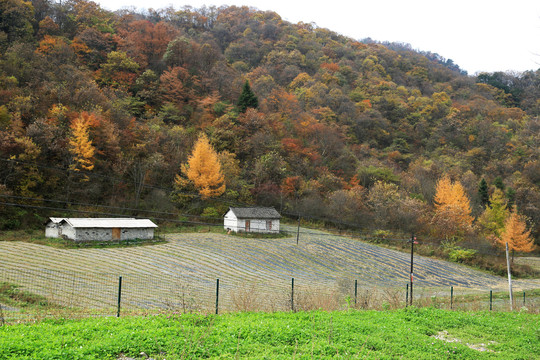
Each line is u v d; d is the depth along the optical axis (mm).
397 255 52750
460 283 43312
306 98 105000
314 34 153250
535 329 16609
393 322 15969
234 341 11297
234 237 53000
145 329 11875
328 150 86188
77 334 11086
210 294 26578
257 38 137625
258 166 68375
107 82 75125
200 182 57531
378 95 117312
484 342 14688
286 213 64875
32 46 68375
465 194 70125
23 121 53375
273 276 36594
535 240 71250
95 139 54406
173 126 71000
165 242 47188
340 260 46562
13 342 9773
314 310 18312
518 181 78875
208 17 144750
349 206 67812
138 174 58250
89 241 43500
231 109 82125
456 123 102312
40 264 31953
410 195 74250
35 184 47656
